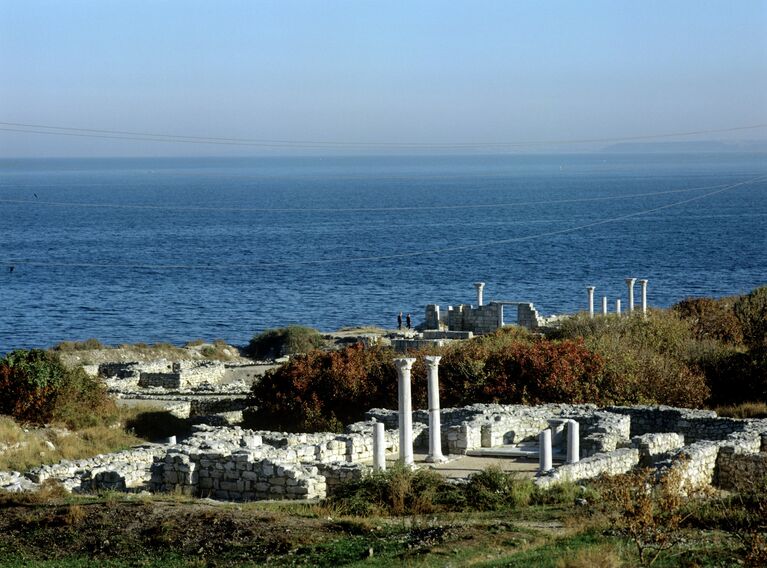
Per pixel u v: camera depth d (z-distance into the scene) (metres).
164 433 55.66
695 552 24.19
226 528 28.03
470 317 92.69
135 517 29.36
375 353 60.25
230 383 72.44
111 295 151.88
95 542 27.64
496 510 31.14
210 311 136.88
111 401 58.75
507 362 55.56
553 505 31.42
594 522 27.50
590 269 171.25
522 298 138.62
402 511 31.31
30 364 55.09
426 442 44.03
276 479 35.12
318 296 148.88
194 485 36.12
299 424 55.00
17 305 142.00
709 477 35.75
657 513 25.62
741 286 145.25
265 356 94.00
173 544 27.19
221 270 178.62
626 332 68.00
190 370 73.31
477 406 47.41
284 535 27.22
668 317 74.44
